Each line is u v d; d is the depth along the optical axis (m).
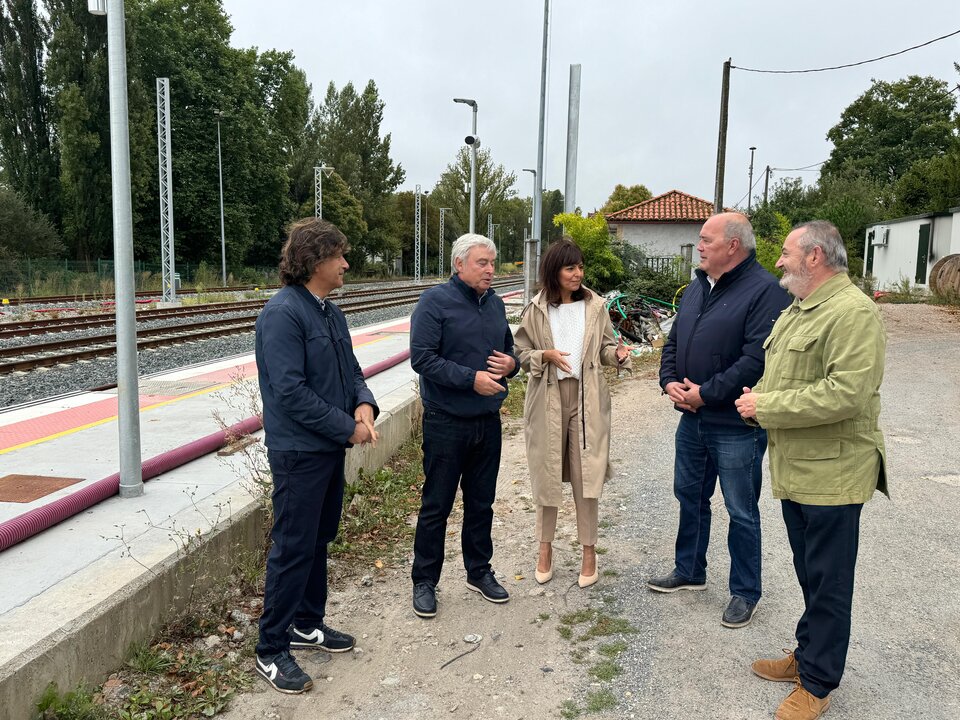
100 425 6.55
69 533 3.69
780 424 2.62
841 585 2.62
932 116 51.38
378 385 8.65
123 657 2.96
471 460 3.83
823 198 38.31
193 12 48.41
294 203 59.81
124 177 4.14
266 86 56.81
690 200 30.55
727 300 3.39
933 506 4.77
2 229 35.25
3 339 14.17
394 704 2.91
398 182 81.06
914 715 2.68
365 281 59.91
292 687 2.99
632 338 13.72
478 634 3.47
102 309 23.08
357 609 3.79
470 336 3.62
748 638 3.30
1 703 2.34
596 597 3.80
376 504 5.20
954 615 3.38
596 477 3.80
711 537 4.54
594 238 16.56
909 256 23.14
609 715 2.76
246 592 3.81
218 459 5.32
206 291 35.31
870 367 2.48
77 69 38.62
